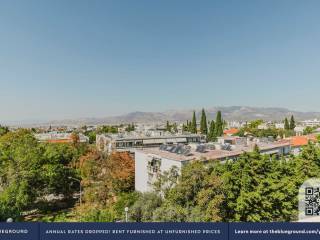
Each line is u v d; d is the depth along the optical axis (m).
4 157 43.91
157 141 73.50
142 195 28.42
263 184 24.48
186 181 23.48
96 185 40.28
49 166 44.41
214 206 21.94
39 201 44.88
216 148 45.03
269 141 58.00
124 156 47.66
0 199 36.81
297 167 29.92
